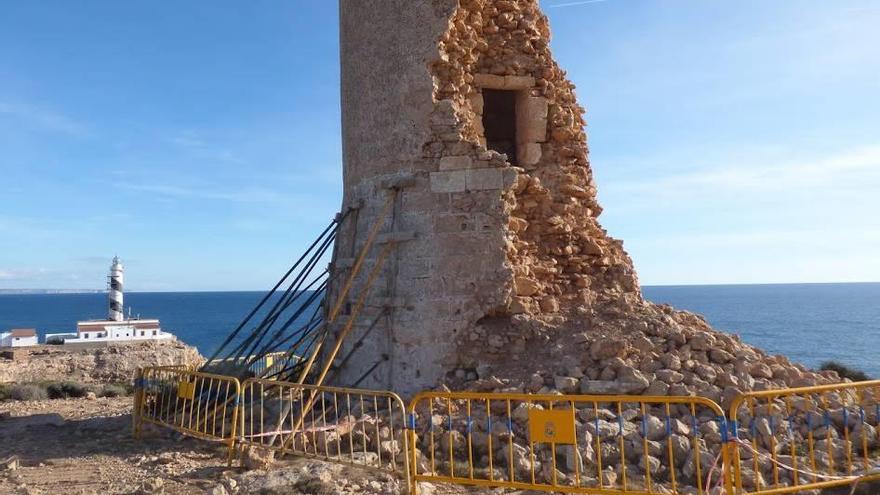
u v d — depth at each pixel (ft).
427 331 33.14
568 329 32.58
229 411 31.94
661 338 30.76
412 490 21.07
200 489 23.02
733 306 486.79
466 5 36.14
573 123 38.63
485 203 33.78
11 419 40.19
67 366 91.45
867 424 25.62
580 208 37.70
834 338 217.36
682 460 23.84
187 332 305.73
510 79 37.22
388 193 35.37
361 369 34.91
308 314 291.99
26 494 23.00
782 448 24.41
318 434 27.35
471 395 21.16
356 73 38.60
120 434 33.45
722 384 28.14
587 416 26.37
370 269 35.60
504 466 24.53
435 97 34.78
